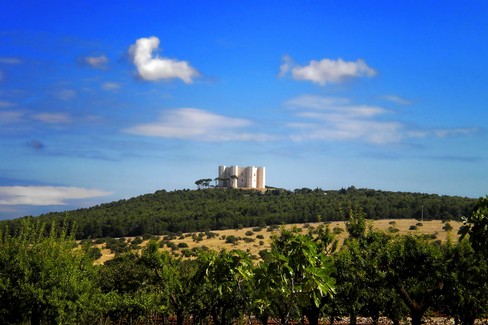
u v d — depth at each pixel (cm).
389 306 3247
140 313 4369
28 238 2870
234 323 4138
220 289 1523
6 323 2625
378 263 2711
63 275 2695
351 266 2811
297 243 1362
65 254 2852
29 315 2672
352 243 2881
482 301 2688
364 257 2772
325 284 1329
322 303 2919
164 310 4262
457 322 2884
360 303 3269
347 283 2806
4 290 2605
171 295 3972
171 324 5403
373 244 2800
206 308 3922
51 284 2661
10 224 6612
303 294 1389
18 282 2608
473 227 1108
